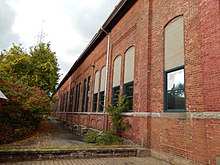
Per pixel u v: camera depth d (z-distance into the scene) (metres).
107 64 14.95
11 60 19.97
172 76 7.97
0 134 10.12
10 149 6.97
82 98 22.70
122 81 12.25
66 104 34.56
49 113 15.09
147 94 9.09
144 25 10.16
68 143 11.23
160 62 8.70
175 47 7.91
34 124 15.01
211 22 5.98
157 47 9.08
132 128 10.16
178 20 7.92
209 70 5.85
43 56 22.33
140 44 10.38
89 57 21.58
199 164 5.97
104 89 15.67
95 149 7.94
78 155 7.66
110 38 15.40
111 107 11.76
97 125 15.67
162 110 8.12
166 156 7.45
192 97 6.62
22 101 11.61
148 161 7.45
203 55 6.14
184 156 6.62
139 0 11.20
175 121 7.25
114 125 11.51
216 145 5.36
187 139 6.58
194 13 7.01
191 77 6.77
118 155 8.19
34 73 21.08
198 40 6.67
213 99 5.61
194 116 6.40
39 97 13.45
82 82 23.75
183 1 7.68
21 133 11.97
